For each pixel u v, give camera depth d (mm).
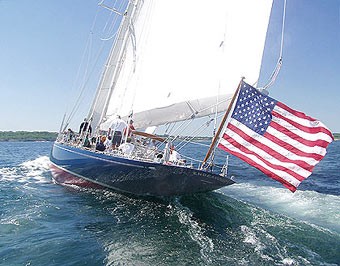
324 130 5738
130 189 8227
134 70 10625
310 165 5598
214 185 7473
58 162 11734
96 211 7004
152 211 7020
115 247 4902
